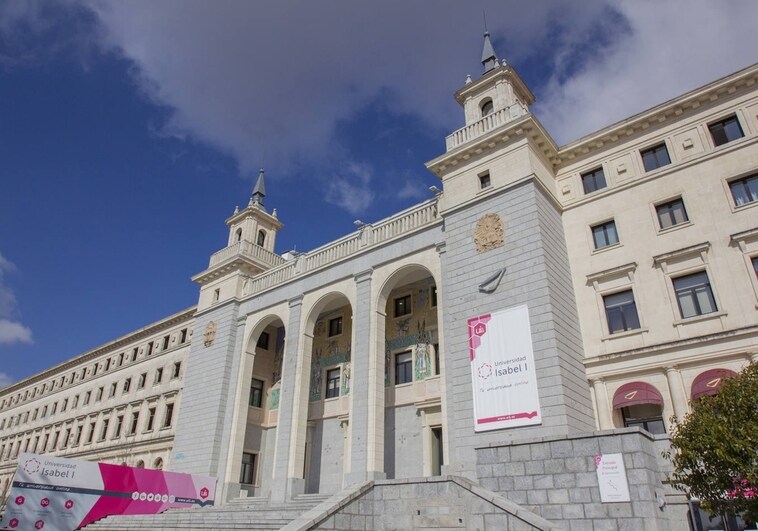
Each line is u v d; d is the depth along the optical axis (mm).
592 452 13773
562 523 13609
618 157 26016
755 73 22516
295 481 28828
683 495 13422
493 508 13766
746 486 10164
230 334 37406
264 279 37812
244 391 35156
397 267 28891
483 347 23000
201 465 33781
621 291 23688
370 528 15945
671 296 22062
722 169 22562
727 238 21422
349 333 33688
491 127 27766
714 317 20672
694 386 19844
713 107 23797
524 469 14711
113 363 55125
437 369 28312
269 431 36031
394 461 27781
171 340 47969
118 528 24422
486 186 26766
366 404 26609
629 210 24656
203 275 41906
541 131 26000
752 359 19156
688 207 22938
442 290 26203
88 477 25203
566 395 20297
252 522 21297
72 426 55656
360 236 31984
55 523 23438
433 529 14875
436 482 15352
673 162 24078
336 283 31891
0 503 60000
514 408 21047
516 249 23781
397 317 31500
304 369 31641
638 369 21609
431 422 27172
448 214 27250
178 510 27344
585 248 25359
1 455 66500
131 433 46031
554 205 26156
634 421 21641
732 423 10641
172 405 43312
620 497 12969
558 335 21500
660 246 23109
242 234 44438
